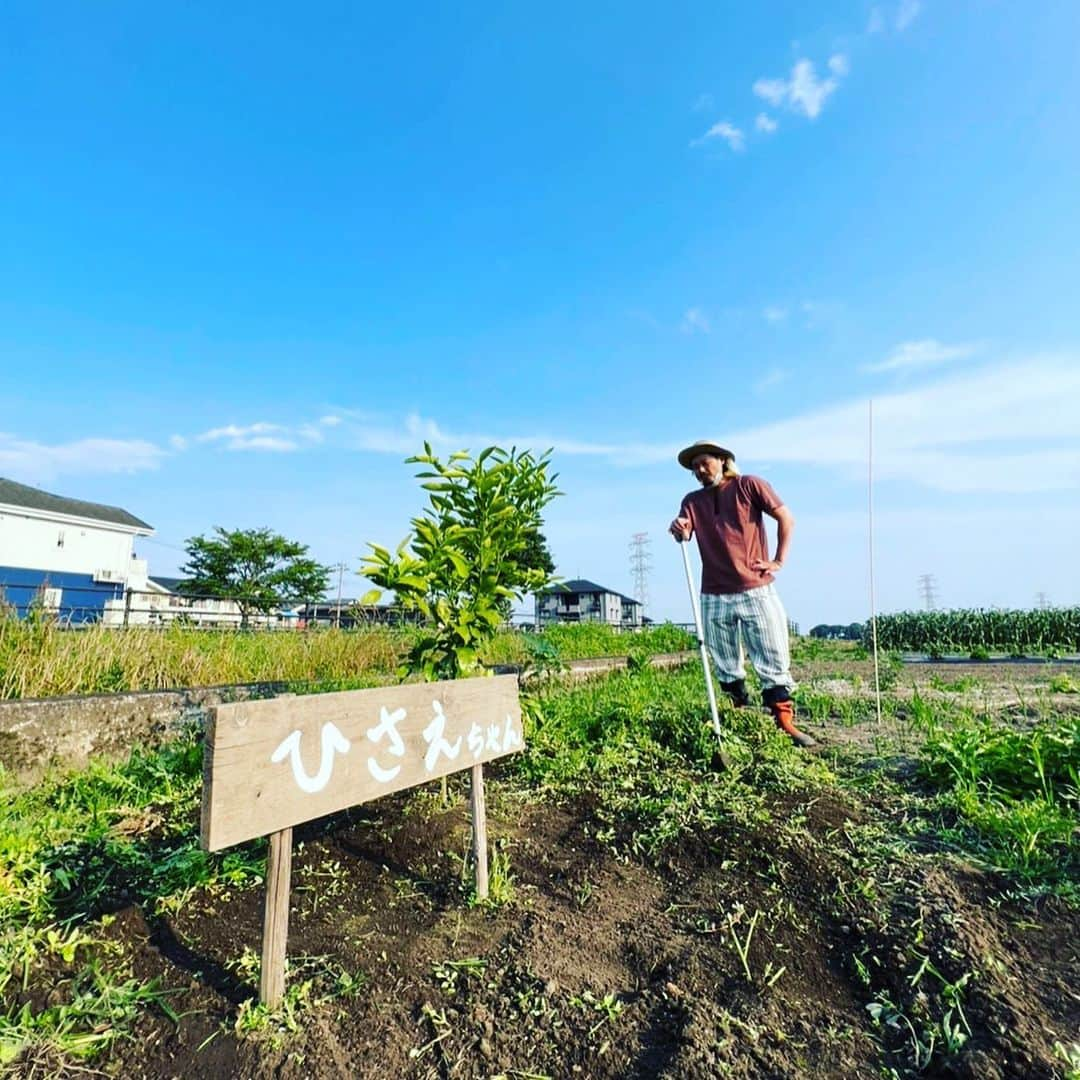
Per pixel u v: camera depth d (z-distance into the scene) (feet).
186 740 14.87
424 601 10.97
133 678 17.78
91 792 11.75
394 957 6.79
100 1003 5.97
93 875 8.19
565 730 14.56
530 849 9.46
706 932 7.34
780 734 14.08
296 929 7.25
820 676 28.66
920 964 6.50
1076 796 9.84
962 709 17.01
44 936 6.88
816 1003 6.21
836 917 7.48
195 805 11.05
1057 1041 5.46
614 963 6.84
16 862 8.16
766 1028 5.82
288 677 22.35
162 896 7.77
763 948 6.99
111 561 112.88
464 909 7.79
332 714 6.06
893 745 14.14
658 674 27.58
